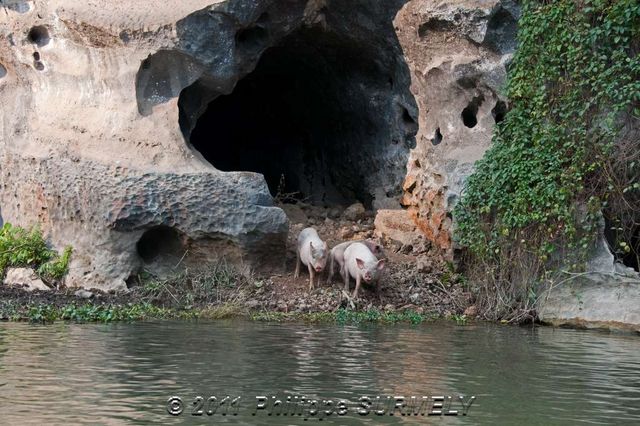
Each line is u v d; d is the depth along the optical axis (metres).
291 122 23.89
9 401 9.75
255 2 18.56
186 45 18.08
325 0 20.03
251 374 11.18
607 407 10.08
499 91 18.11
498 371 11.84
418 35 18.72
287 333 14.30
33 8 18.59
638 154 16.23
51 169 17.86
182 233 17.50
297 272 17.92
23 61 18.61
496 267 17.22
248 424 9.16
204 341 13.38
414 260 18.64
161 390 10.31
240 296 16.98
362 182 22.52
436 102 18.72
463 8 18.09
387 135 21.53
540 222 16.64
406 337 14.35
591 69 16.45
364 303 17.06
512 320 16.55
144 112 18.09
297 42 21.06
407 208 19.97
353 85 21.70
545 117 17.00
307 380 10.93
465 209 17.70
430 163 18.69
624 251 16.48
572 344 14.20
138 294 17.08
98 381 10.67
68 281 17.52
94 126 18.02
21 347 12.60
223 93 19.12
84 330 14.20
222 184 17.41
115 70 18.11
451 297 17.45
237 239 17.41
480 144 18.31
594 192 16.48
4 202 18.84
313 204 23.56
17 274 17.67
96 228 17.42
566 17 16.75
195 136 24.91
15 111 18.75
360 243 17.56
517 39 17.91
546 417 9.62
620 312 16.03
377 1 20.05
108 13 18.03
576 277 16.45
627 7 16.19
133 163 17.53
